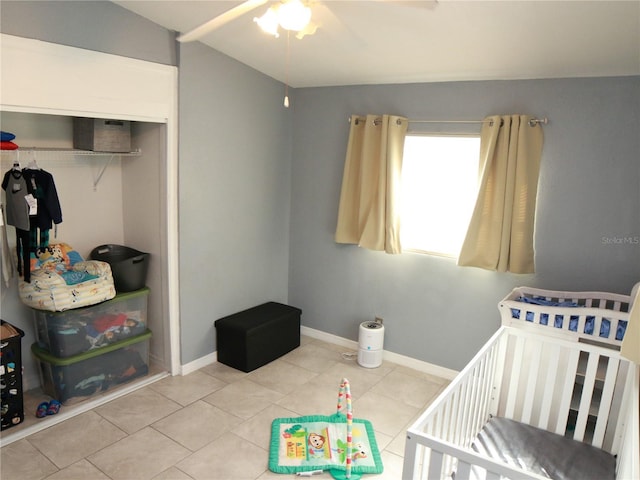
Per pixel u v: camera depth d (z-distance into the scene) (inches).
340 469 100.4
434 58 116.9
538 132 119.3
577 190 117.4
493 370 104.3
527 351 106.2
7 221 110.4
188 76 125.3
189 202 131.6
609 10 81.7
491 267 126.2
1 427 106.4
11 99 93.0
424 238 144.3
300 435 110.7
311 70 141.4
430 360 146.6
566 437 96.9
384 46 114.6
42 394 123.4
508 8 86.7
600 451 92.3
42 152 120.4
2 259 117.2
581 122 115.1
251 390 131.9
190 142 129.0
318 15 103.3
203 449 105.5
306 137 162.1
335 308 164.6
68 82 101.3
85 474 95.8
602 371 106.2
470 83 128.9
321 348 162.1
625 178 111.7
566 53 101.8
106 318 122.9
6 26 90.6
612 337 102.2
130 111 114.3
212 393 129.3
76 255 125.0
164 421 115.3
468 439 94.6
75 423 112.7
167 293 133.3
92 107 106.4
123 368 129.0
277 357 152.8
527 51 104.1
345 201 151.6
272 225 163.6
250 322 145.3
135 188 135.9
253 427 114.5
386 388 136.3
